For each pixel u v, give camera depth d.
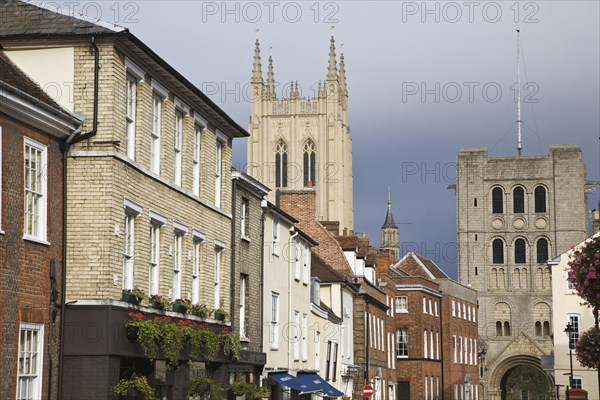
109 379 30.06
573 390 61.34
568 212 186.38
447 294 129.62
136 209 32.88
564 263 99.44
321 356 66.75
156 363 34.28
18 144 27.62
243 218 49.44
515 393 169.12
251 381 48.16
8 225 26.94
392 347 98.44
